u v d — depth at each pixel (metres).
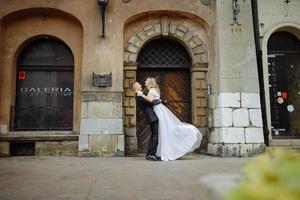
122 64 10.66
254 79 10.59
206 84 11.29
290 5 11.49
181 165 7.53
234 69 10.56
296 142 10.88
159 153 8.84
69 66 11.36
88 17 10.80
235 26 10.78
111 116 10.32
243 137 10.19
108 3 10.88
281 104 11.37
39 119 11.15
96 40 10.69
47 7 10.79
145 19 11.34
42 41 11.41
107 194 4.25
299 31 11.39
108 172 6.40
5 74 10.87
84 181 5.33
